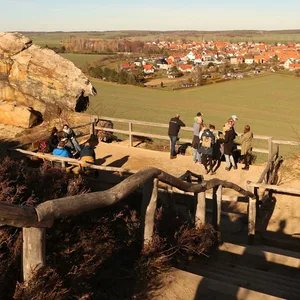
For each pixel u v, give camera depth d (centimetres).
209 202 927
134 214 513
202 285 424
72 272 358
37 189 509
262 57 17188
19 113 1617
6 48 1753
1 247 348
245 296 407
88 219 466
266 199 962
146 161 1265
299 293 479
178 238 514
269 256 621
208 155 1132
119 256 453
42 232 286
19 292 282
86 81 1803
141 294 396
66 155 1017
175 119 1287
